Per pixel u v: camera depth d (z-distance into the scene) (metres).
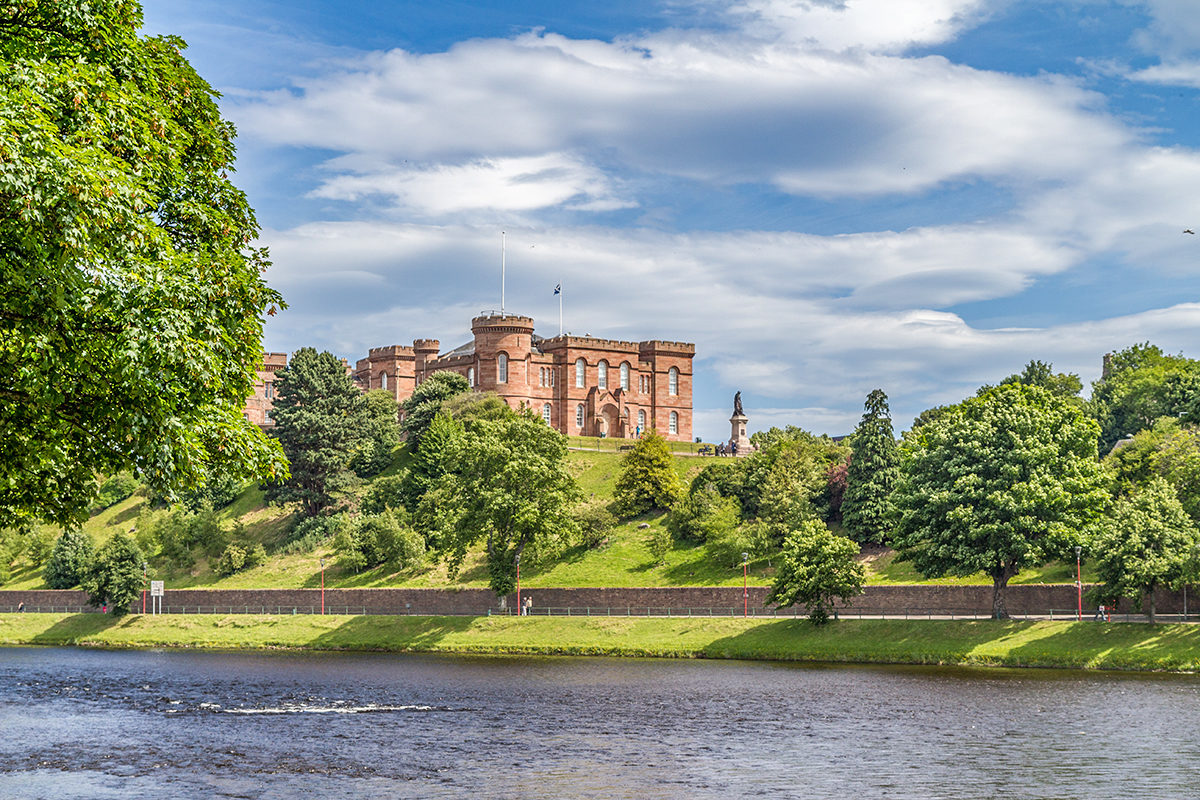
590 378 186.38
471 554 131.25
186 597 125.12
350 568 132.00
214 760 50.22
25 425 30.41
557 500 107.81
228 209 37.81
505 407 156.50
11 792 43.84
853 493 120.56
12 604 129.62
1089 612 92.00
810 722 59.88
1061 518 86.25
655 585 118.75
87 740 55.72
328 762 49.62
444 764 49.16
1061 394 153.12
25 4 29.77
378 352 197.62
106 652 106.81
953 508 89.12
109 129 30.17
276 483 144.50
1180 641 80.06
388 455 160.12
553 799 42.50
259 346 38.00
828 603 100.00
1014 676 77.50
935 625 90.56
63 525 34.94
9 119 25.81
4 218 26.91
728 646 95.12
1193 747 52.56
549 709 65.06
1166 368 156.75
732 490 134.12
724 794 43.38
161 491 32.34
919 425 142.75
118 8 33.25
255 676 83.44
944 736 55.56
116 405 30.16
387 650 105.06
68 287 27.86
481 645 102.44
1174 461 104.25
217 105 37.91
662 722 60.31
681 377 194.25
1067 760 49.75
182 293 30.64
